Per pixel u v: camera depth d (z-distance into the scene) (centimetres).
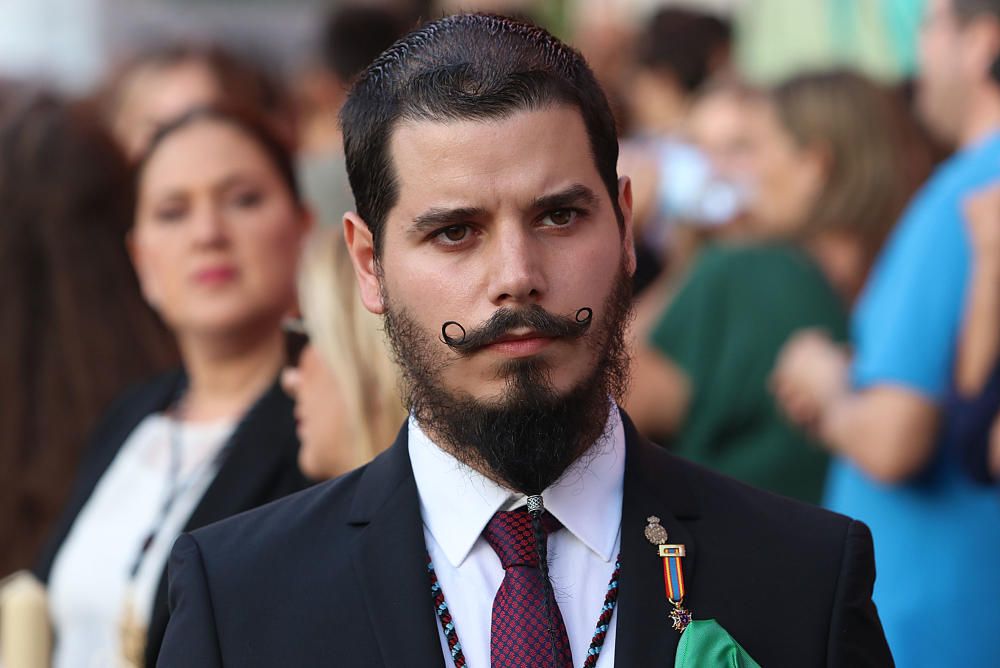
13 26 3091
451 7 752
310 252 1013
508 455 659
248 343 1141
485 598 691
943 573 1141
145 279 1169
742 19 2289
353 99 705
